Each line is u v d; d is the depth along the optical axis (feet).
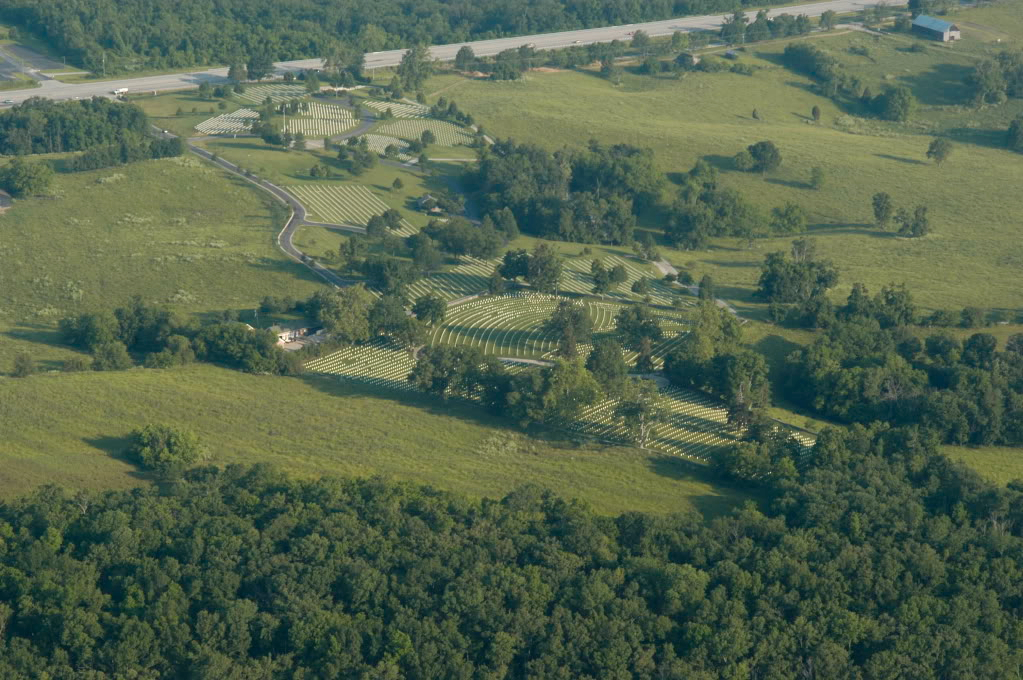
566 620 607.78
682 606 620.90
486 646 603.26
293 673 584.81
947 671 613.11
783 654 610.24
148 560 622.54
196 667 579.48
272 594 615.57
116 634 588.91
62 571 617.21
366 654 596.29
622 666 594.65
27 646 583.99
